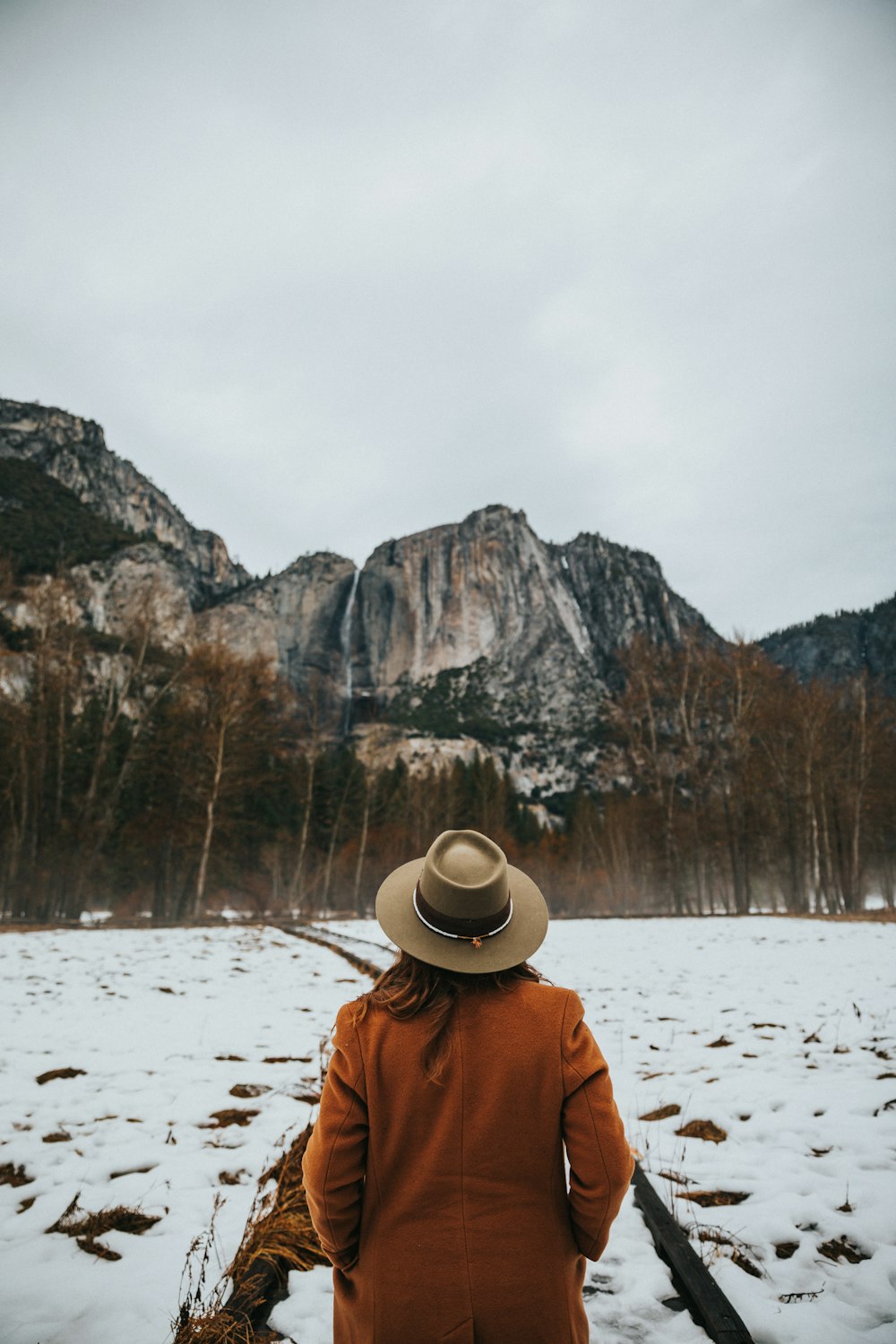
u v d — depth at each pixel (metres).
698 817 40.34
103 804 34.97
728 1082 5.32
